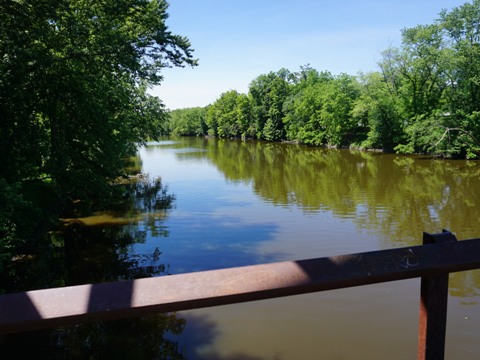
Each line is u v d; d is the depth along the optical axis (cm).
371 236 1403
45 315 121
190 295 133
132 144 2733
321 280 145
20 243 1228
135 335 767
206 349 710
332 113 5184
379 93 4384
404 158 3756
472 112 3472
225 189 2555
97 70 1399
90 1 1369
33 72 1270
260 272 142
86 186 1467
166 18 1554
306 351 693
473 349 684
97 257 1270
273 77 8006
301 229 1520
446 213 1705
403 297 895
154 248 1348
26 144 1195
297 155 4644
